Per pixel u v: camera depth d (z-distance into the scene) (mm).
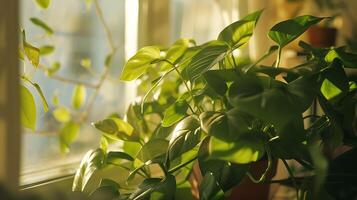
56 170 1114
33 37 1063
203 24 1411
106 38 1224
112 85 1254
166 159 847
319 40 1416
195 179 974
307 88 762
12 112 803
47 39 1097
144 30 1238
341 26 1669
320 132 842
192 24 1386
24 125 942
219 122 747
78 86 1172
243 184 944
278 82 771
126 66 937
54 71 1119
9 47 797
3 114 799
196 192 978
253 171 932
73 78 1168
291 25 874
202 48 918
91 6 1177
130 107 1046
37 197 958
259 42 1315
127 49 1267
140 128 1085
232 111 771
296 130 768
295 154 819
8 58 797
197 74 849
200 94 896
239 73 839
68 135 1141
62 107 1148
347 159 917
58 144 1137
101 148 958
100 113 1237
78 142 1196
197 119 845
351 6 1707
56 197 1000
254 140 747
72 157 1183
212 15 1422
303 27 876
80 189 967
